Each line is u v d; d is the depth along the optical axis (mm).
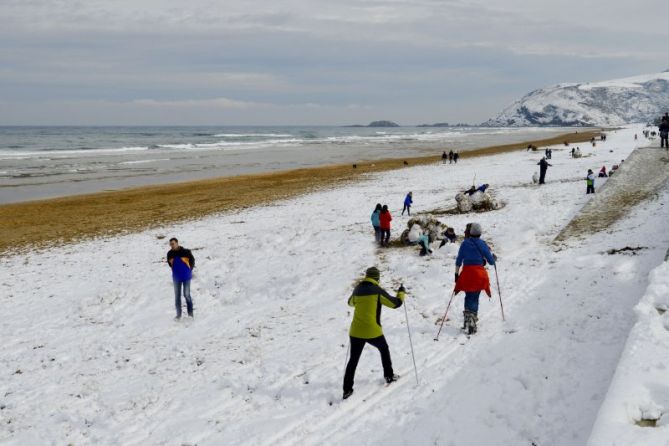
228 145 108562
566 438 5281
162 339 10219
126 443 6477
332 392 7105
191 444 6281
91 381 8453
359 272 13531
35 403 7832
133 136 174500
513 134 191250
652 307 6910
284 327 10070
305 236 18266
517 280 10938
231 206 29859
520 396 6246
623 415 4547
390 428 6039
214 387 7762
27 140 139125
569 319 8312
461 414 6066
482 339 8180
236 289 13297
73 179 46438
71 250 20078
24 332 11289
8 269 17469
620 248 11984
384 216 16203
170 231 22859
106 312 12289
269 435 6246
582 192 22562
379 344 6992
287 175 48062
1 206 32344
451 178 36875
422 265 13297
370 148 94688
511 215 18891
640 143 66188
